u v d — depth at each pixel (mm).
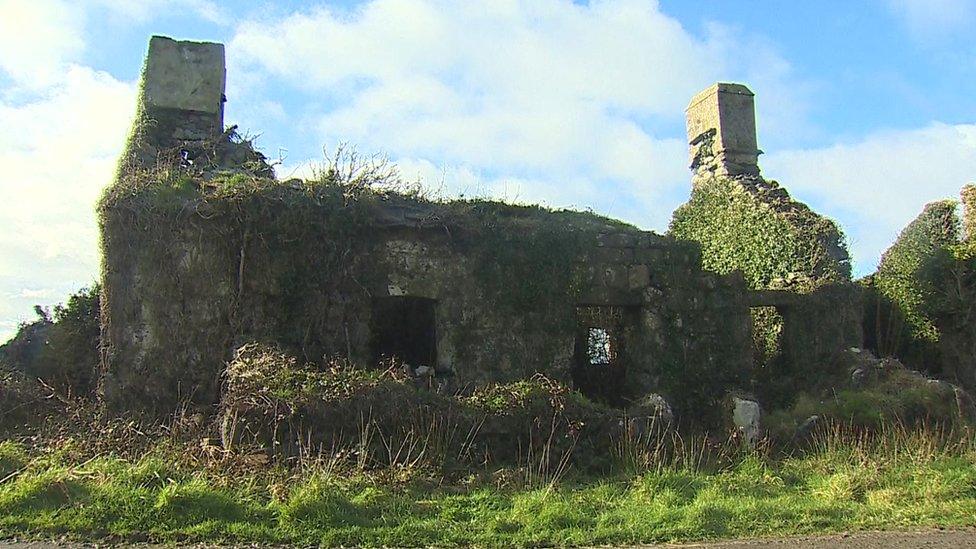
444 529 6746
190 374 11531
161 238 11703
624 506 7652
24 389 11352
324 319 12047
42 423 10766
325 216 12172
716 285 13805
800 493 8492
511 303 12750
